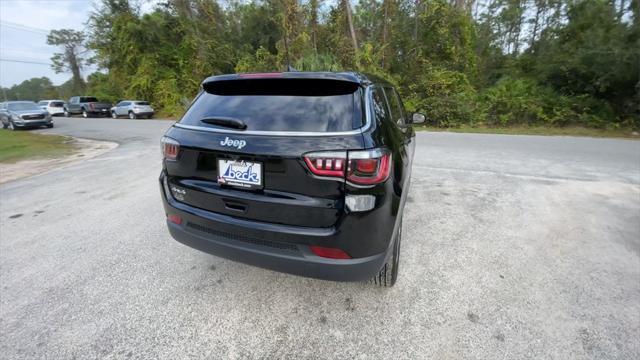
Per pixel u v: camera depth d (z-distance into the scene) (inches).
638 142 350.0
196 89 909.8
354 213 63.9
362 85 77.5
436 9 623.8
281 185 66.8
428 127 531.2
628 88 456.8
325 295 87.3
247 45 944.3
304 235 65.9
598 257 105.0
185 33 940.0
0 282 95.0
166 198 86.7
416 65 634.2
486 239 118.9
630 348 67.4
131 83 937.5
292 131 67.2
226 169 72.2
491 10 813.2
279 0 676.7
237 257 75.1
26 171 251.3
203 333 74.3
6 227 136.1
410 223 133.6
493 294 86.5
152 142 402.9
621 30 450.0
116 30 922.1
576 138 385.4
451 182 192.9
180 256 109.3
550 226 129.6
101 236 126.0
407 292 88.0
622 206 151.0
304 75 75.3
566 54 525.7
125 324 77.2
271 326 76.2
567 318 76.7
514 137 395.9
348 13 679.1
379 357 66.9
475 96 559.2
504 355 66.5
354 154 62.6
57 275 98.4
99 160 288.8
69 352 69.0
